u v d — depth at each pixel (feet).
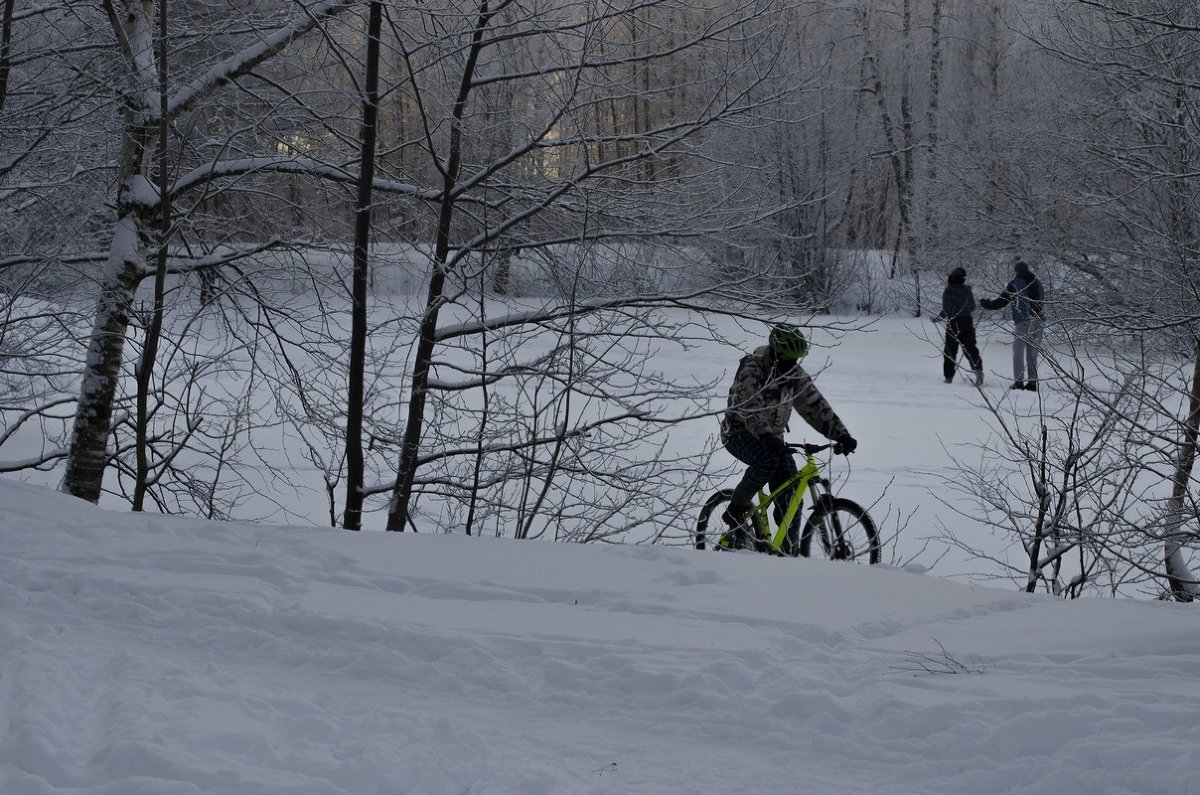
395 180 55.36
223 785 18.08
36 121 55.62
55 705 20.95
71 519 39.04
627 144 51.93
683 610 31.71
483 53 52.24
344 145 54.90
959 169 128.26
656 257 50.60
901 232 189.26
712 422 83.46
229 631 27.99
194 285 55.52
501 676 25.61
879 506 61.16
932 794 19.83
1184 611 33.83
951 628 31.42
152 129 49.98
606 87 49.57
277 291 55.57
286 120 54.29
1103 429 44.86
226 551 35.94
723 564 38.22
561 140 51.03
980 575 46.96
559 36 49.65
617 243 50.65
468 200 53.01
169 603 30.01
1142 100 61.31
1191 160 58.65
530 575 35.63
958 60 186.19
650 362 115.96
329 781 18.54
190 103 49.90
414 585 33.99
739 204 50.80
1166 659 26.53
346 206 56.08
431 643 27.37
